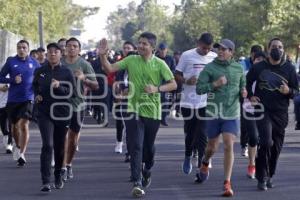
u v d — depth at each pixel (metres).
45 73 17.48
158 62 17.23
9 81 21.77
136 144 17.02
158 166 22.16
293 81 17.84
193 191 18.00
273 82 17.77
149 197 17.19
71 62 19.33
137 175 17.03
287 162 23.55
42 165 17.59
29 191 17.92
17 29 55.53
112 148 26.84
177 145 27.98
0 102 24.41
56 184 18.17
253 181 19.55
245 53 80.25
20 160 21.95
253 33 78.69
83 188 18.38
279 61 17.83
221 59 17.53
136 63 17.14
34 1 60.75
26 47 21.81
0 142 28.25
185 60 20.00
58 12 72.56
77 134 19.23
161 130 34.06
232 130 17.41
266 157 18.00
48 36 69.31
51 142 17.52
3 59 43.34
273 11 74.69
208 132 17.88
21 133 21.91
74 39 19.36
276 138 18.16
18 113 21.86
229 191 17.23
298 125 29.14
